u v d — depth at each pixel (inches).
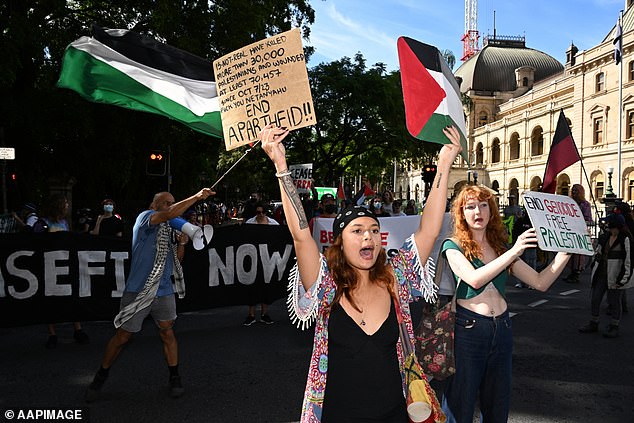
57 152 683.4
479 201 126.4
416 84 119.6
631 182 1614.2
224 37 619.5
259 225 302.7
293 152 1146.7
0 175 588.1
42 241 256.7
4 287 250.5
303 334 276.8
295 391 193.3
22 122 568.4
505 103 2736.2
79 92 181.6
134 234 184.4
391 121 1003.3
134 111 677.3
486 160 2691.9
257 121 121.0
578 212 129.2
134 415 171.0
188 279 283.6
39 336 274.2
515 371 218.1
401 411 91.1
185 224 181.6
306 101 117.9
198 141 872.3
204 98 187.0
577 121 1881.2
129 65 184.7
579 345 259.1
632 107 1609.3
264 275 301.7
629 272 265.0
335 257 95.6
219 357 235.1
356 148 1171.9
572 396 190.2
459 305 124.3
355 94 956.0
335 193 1037.2
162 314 186.7
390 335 92.3
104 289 265.9
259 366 222.4
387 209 562.9
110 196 818.8
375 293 95.7
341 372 89.4
